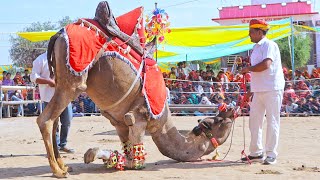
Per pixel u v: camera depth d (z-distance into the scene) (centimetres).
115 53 813
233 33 2438
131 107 843
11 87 2227
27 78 2527
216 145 920
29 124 1898
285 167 873
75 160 983
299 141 1290
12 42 3625
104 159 858
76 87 783
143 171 845
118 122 866
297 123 1808
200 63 4169
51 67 812
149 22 898
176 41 2409
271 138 895
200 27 2417
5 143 1291
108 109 847
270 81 878
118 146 1205
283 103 2161
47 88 1039
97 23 816
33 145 1241
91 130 1638
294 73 2378
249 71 879
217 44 2439
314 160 956
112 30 814
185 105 2003
